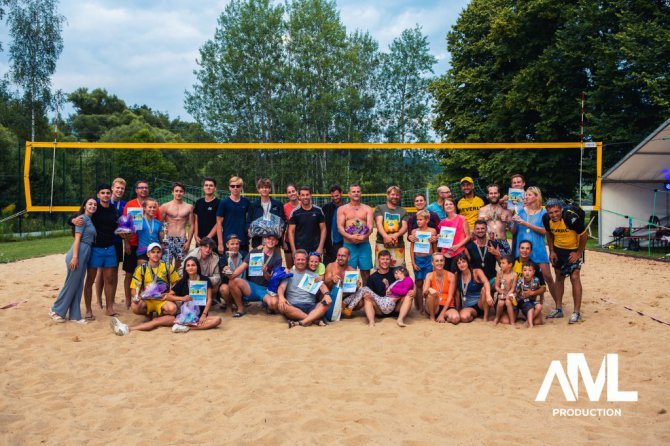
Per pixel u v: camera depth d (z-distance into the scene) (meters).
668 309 6.60
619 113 16.02
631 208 14.45
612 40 15.79
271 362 4.61
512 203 6.48
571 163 18.23
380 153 33.34
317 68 31.73
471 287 6.13
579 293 5.98
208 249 6.06
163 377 4.26
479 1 20.39
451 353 4.86
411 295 5.98
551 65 17.05
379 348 5.02
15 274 9.46
